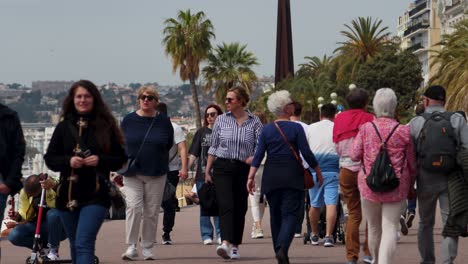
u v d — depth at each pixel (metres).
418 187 24.27
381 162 23.41
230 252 30.20
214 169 29.75
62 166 20.08
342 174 26.59
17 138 20.84
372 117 26.78
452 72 108.62
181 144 35.59
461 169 23.77
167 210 37.47
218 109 35.84
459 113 24.06
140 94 30.22
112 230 46.56
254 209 39.50
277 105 26.38
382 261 23.47
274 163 26.05
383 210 23.67
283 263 25.47
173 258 31.31
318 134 33.56
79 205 19.97
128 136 30.23
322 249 33.69
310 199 34.66
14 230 29.03
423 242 24.78
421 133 23.98
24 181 28.73
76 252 19.88
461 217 23.58
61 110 20.56
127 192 30.50
